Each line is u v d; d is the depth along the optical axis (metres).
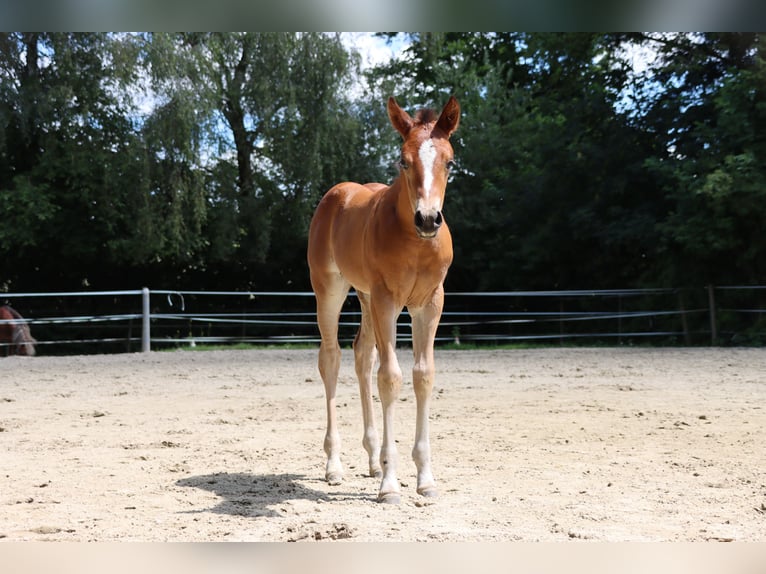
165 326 23.05
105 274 24.91
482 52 32.16
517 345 20.64
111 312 24.64
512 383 11.77
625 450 6.61
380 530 4.25
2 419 8.55
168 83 21.38
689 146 20.55
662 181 19.89
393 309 5.11
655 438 7.14
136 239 21.70
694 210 19.25
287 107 23.11
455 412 8.85
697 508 4.72
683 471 5.79
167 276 25.28
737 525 4.34
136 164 21.34
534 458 6.32
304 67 22.95
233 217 23.36
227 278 26.22
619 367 13.86
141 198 21.53
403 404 9.57
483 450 6.66
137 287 25.06
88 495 5.18
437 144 4.75
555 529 4.25
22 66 21.41
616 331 23.16
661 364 14.24
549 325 24.73
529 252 23.64
